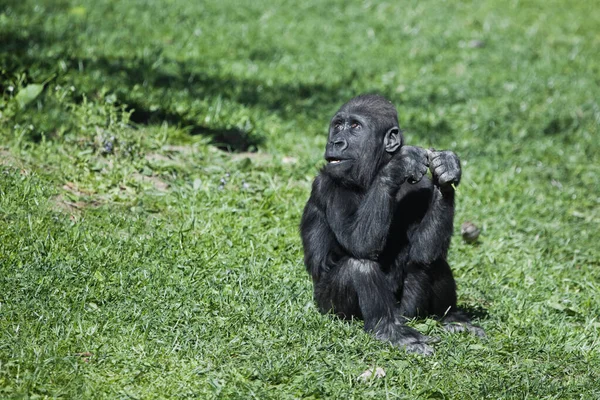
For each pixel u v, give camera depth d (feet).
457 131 133.18
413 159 63.77
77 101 111.55
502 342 67.77
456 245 93.50
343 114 66.54
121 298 67.46
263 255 80.53
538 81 157.17
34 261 71.15
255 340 62.90
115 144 99.40
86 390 54.49
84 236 77.56
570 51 179.83
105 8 166.61
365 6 198.49
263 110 126.41
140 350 59.98
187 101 120.57
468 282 82.79
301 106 133.08
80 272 70.08
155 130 106.63
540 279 85.56
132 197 89.40
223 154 105.40
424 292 70.33
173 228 84.23
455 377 61.41
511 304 77.71
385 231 64.64
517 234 99.25
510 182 114.73
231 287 71.36
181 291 69.36
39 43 132.67
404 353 63.46
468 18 197.36
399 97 142.92
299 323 66.39
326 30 177.27
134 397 54.39
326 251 69.62
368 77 153.38
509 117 139.44
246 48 159.43
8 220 78.59
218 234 84.17
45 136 99.55
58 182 89.45
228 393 55.67
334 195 66.69
